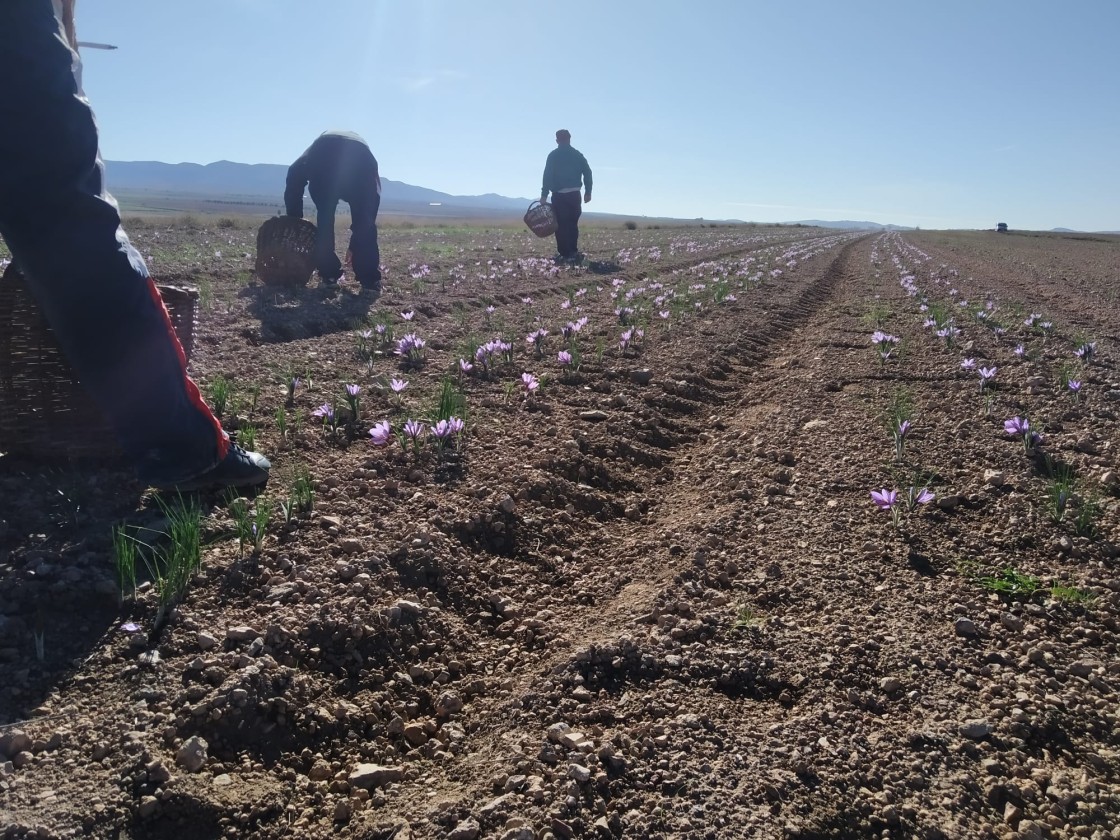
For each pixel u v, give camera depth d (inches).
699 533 101.3
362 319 226.2
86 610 72.7
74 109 73.9
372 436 117.4
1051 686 70.6
